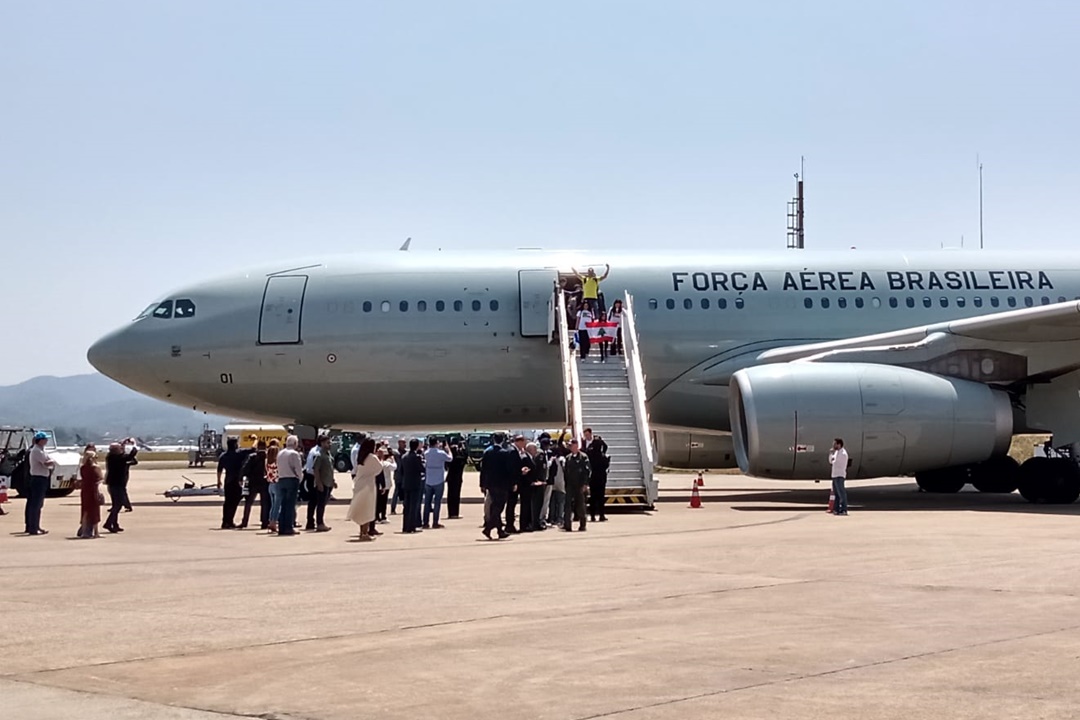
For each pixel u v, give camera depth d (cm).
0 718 725
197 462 7706
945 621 1038
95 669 868
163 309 2873
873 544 1688
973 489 3416
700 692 785
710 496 3066
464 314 2781
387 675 843
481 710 744
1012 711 729
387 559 1595
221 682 824
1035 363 2538
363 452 1923
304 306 2800
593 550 1664
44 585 1332
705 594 1209
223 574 1429
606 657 898
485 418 2881
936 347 2547
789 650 916
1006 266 2930
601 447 2183
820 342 2814
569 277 2828
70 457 3550
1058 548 1619
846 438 2419
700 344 2805
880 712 730
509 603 1162
